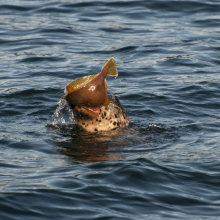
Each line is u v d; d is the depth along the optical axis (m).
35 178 20.86
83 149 25.62
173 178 21.08
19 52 49.28
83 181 20.50
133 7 66.81
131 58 47.91
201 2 68.00
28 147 25.75
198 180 20.89
